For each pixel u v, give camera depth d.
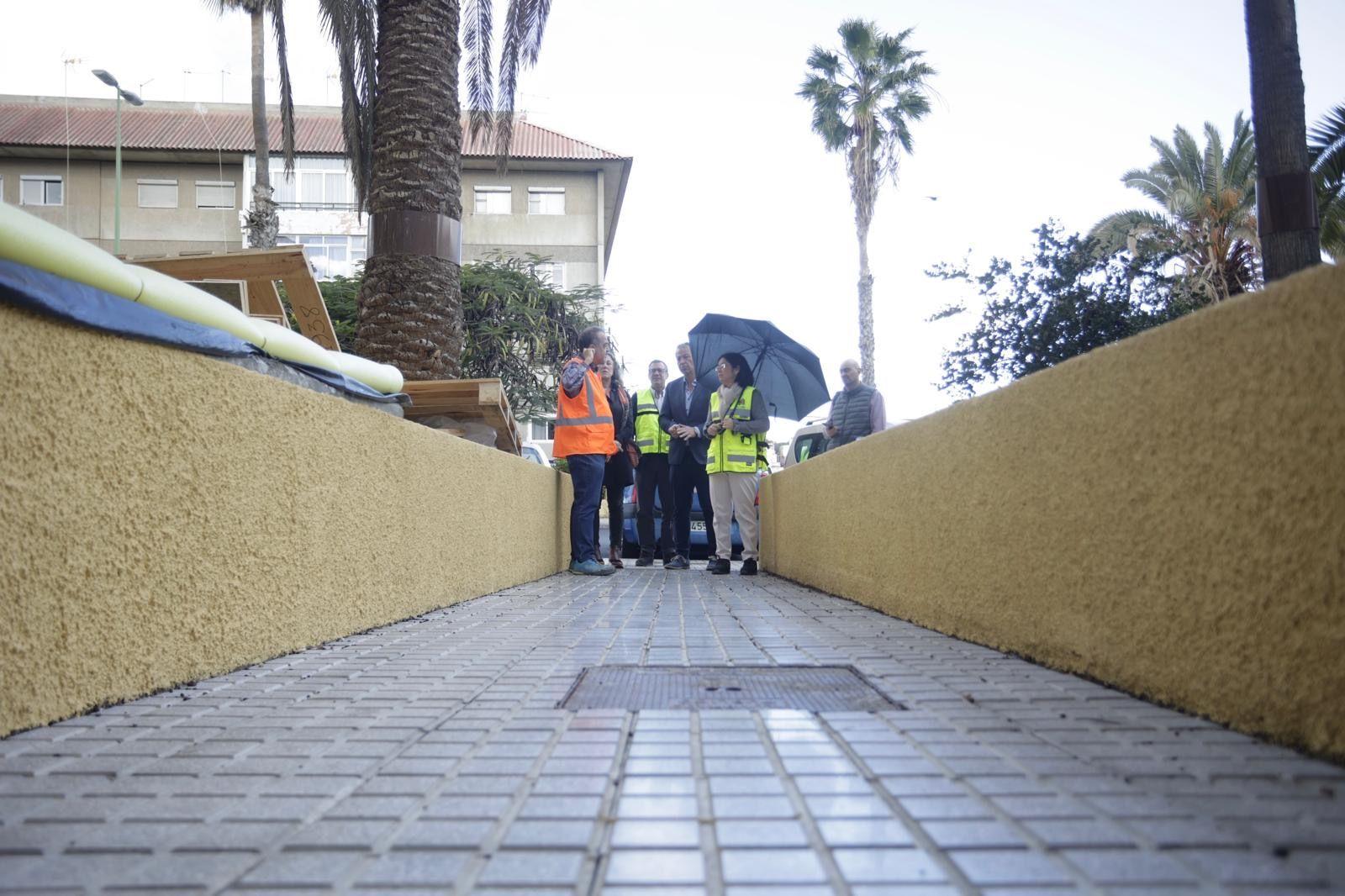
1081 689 3.50
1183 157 28.73
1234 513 2.72
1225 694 2.80
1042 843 1.89
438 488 6.89
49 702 3.03
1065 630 3.88
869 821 2.07
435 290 9.43
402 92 9.42
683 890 1.71
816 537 8.84
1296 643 2.47
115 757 2.66
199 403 3.87
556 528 11.64
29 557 2.93
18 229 2.92
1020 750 2.63
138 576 3.48
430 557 6.70
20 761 2.62
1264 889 1.65
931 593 5.58
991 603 4.69
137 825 2.09
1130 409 3.32
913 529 5.91
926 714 3.12
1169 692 3.11
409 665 4.30
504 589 8.79
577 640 5.16
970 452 4.95
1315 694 2.41
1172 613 3.08
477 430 10.12
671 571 11.80
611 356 24.92
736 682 3.82
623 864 1.84
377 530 5.75
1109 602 3.51
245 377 4.23
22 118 38.62
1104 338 11.73
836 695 3.50
